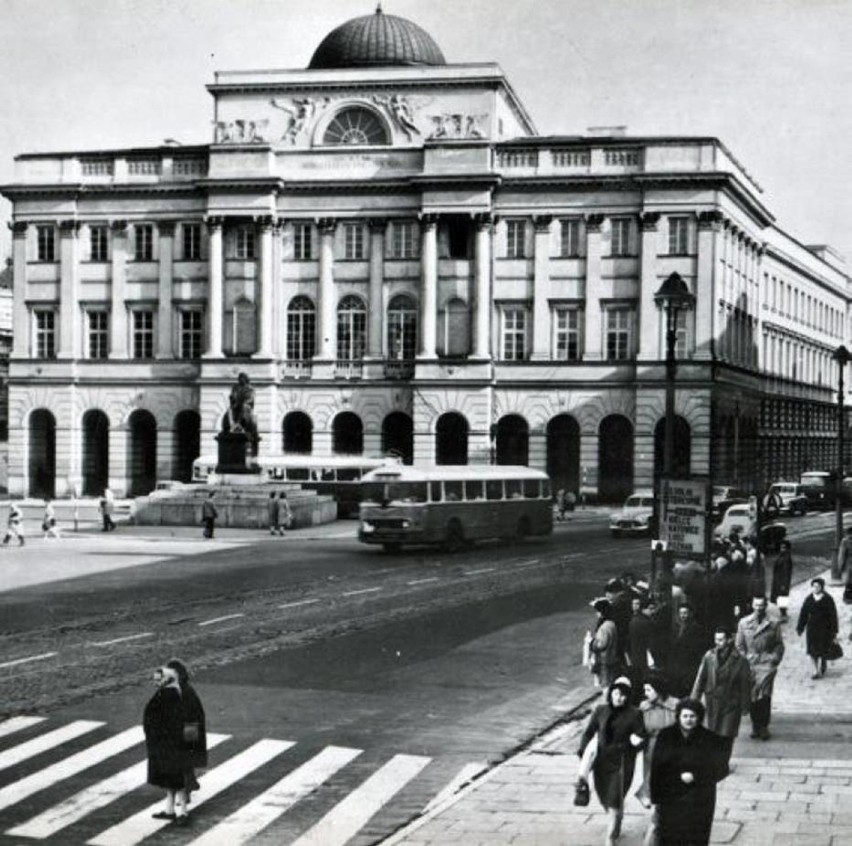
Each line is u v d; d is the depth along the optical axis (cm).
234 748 2131
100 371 9538
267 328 9194
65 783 1916
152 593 4150
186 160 9425
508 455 9175
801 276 11712
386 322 9194
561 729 2294
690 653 2317
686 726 1459
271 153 9175
